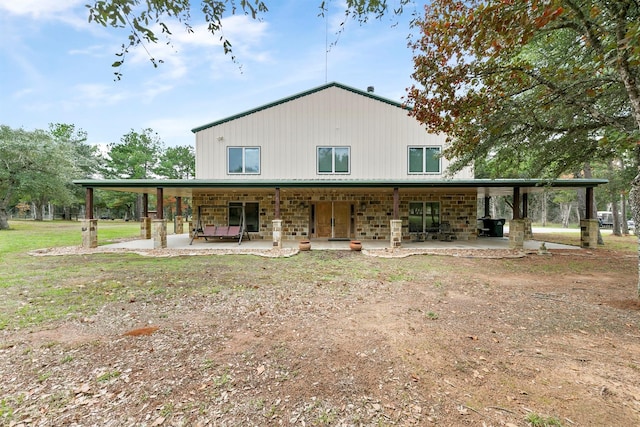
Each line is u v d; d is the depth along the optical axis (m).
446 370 2.64
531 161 9.33
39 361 2.80
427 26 4.88
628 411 2.09
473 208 13.37
